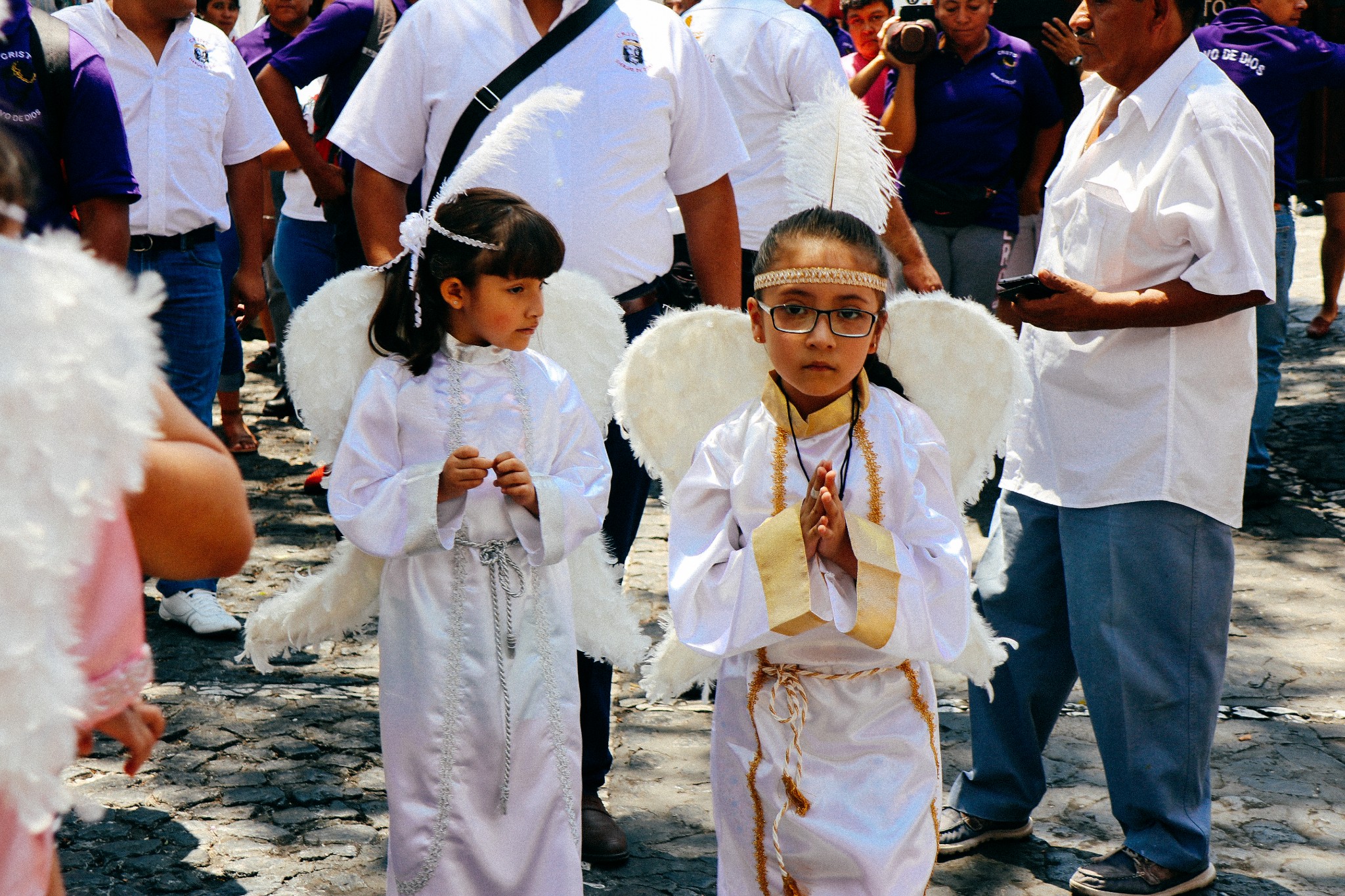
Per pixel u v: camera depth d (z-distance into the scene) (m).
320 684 3.87
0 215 1.11
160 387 1.23
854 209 2.37
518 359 2.53
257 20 9.83
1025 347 2.89
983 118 5.72
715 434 2.32
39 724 1.05
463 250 2.37
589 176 2.93
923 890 2.18
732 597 2.17
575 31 2.95
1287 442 6.25
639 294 3.05
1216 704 2.79
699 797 3.27
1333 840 3.04
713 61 4.23
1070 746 3.54
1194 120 2.59
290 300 5.73
